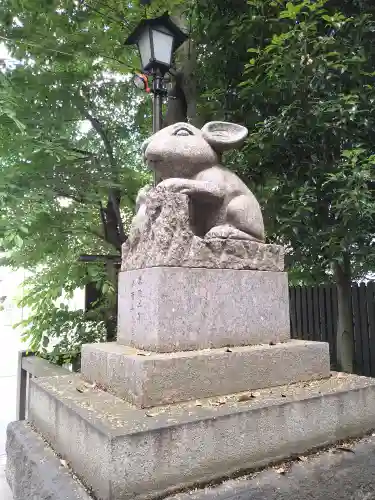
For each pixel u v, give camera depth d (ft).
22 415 15.58
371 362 16.56
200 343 6.95
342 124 12.44
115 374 6.71
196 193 7.64
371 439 7.13
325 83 12.62
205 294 7.11
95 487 4.99
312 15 12.57
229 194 8.04
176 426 5.17
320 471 5.93
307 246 13.42
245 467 5.68
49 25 17.08
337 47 12.89
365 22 12.69
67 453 5.98
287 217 12.98
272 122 13.17
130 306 7.70
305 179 13.83
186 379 6.20
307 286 20.22
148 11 17.76
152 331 6.73
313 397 6.63
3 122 15.46
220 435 5.52
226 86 16.01
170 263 6.87
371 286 16.76
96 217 20.86
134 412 5.64
